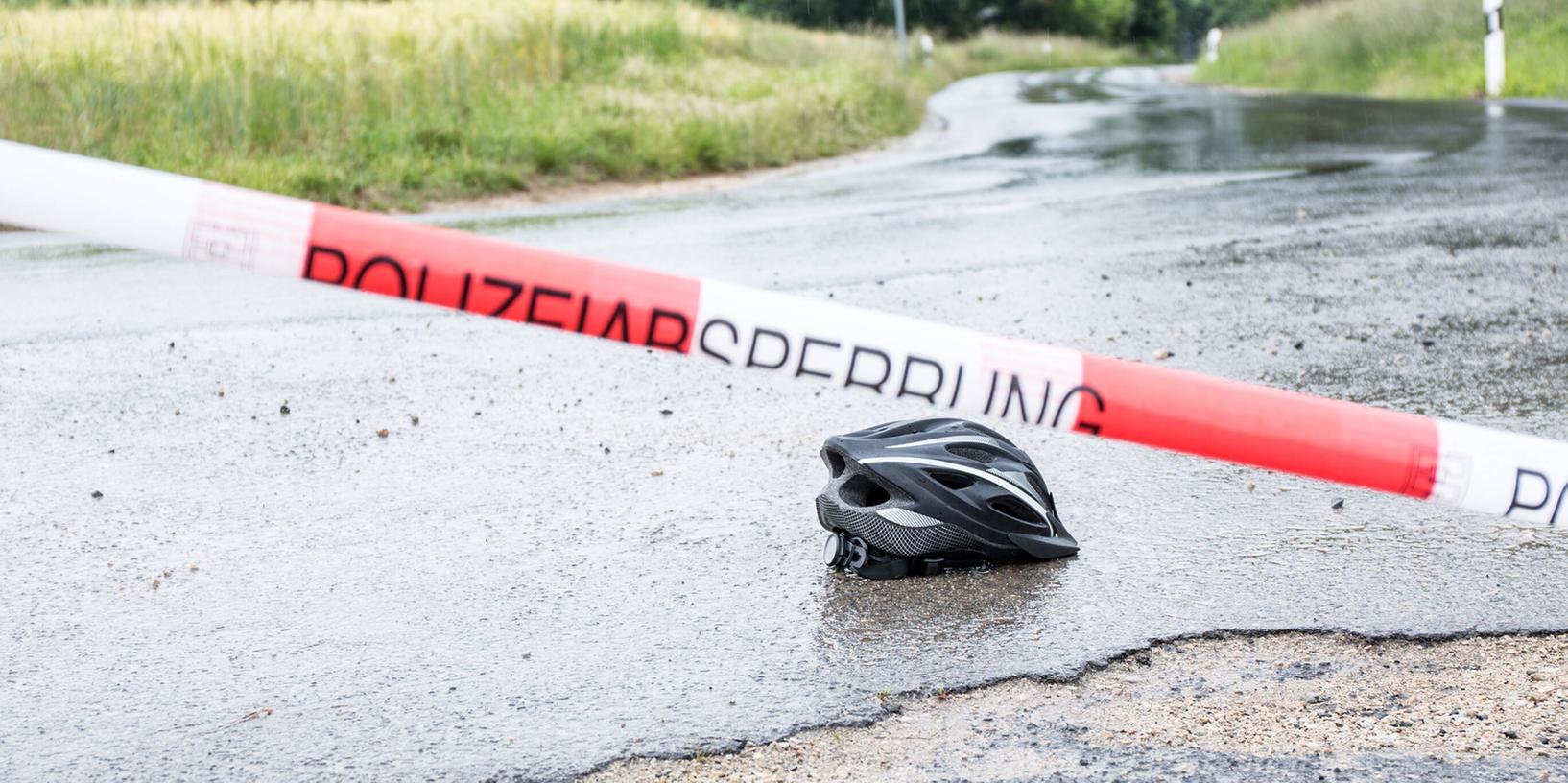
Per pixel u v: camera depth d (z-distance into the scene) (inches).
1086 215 439.5
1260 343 259.4
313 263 63.9
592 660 125.1
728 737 110.0
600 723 112.7
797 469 185.5
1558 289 301.0
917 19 2369.6
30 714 115.9
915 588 141.9
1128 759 106.0
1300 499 171.8
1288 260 346.6
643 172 623.2
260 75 595.2
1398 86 1087.6
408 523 164.7
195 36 621.6
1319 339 261.3
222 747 109.8
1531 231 375.2
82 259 368.8
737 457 191.6
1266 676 121.6
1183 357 249.3
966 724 112.3
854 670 122.3
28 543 158.4
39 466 188.2
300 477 183.5
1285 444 75.8
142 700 118.4
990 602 137.8
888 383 71.4
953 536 143.5
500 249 66.1
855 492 147.4
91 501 173.6
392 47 698.2
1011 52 2110.0
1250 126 773.9
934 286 320.5
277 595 142.3
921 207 470.6
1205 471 184.5
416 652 127.4
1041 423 73.9
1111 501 172.1
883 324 71.1
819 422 209.8
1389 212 420.2
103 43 600.1
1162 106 989.2
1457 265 332.8
